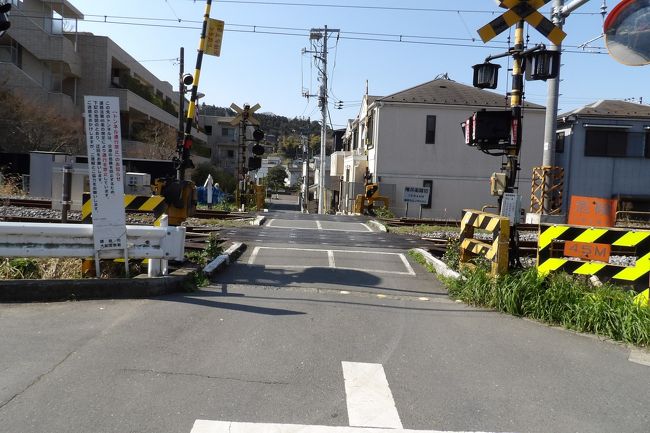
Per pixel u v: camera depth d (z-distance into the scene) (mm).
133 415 3553
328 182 47031
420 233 15414
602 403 4113
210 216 17375
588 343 5648
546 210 19125
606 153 27500
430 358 4945
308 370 4484
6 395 3766
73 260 7965
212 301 6520
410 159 27859
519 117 8148
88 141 6527
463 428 3609
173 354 4664
